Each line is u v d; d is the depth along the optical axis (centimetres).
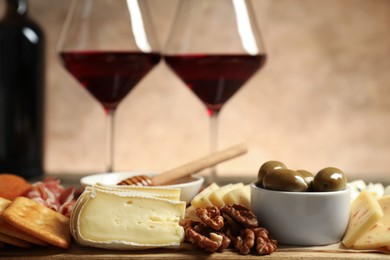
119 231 92
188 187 109
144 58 128
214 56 125
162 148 258
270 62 255
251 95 257
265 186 98
